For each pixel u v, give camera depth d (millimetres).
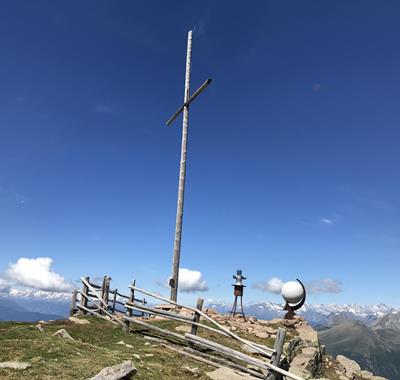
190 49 29125
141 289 17922
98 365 11148
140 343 15828
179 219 26312
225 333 15141
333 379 19891
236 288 24594
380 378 22750
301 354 19750
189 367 13305
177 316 16672
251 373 13867
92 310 21484
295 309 25000
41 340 12945
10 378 9359
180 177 27094
